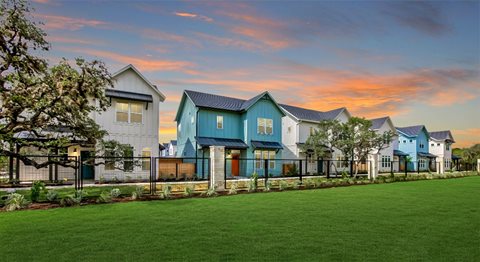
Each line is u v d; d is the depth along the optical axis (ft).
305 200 33.73
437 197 37.55
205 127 77.92
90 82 32.81
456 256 15.11
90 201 31.14
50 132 45.91
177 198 34.83
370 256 14.94
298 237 18.13
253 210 26.94
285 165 87.97
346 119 108.06
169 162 71.51
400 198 36.24
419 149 142.00
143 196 35.12
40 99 31.37
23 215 23.89
